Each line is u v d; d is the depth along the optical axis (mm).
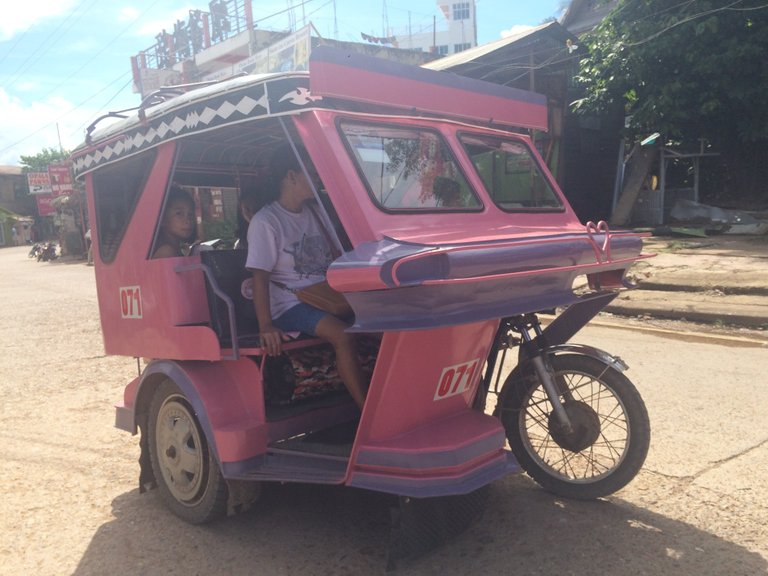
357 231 2807
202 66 28672
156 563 3232
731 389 5469
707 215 15500
